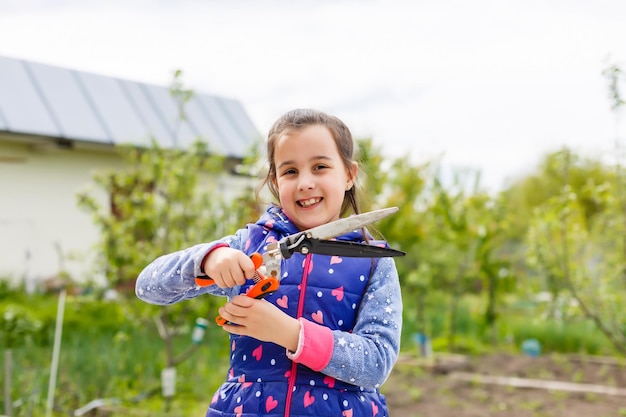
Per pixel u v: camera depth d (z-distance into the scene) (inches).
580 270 273.0
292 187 75.4
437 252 366.3
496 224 364.8
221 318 67.6
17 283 388.5
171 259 74.0
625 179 237.6
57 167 429.7
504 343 376.5
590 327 380.2
